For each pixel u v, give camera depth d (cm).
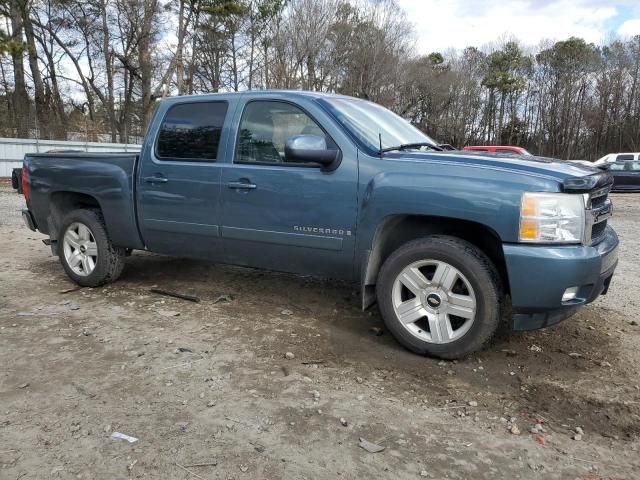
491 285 334
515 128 5603
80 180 511
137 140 4006
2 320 429
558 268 312
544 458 254
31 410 289
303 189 390
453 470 243
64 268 539
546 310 325
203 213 441
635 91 5091
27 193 562
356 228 373
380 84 3316
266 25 3162
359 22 3177
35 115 3350
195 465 242
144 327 416
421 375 338
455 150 446
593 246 335
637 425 283
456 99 4734
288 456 250
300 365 349
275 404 297
